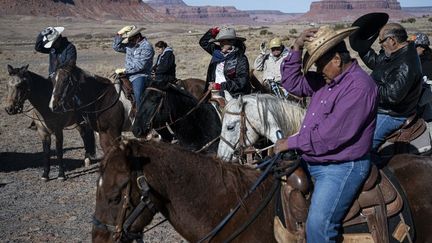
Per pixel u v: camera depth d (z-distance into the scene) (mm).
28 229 8258
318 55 3879
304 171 4156
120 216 3861
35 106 10922
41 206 9414
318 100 4070
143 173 3965
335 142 3857
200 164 4215
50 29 11438
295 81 4395
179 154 4164
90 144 12156
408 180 4324
